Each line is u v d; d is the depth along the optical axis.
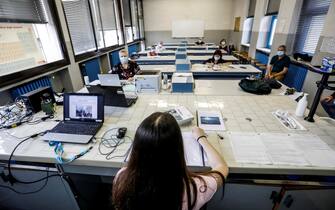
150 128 0.54
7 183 1.24
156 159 0.54
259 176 1.05
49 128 1.33
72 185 1.20
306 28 3.79
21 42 2.37
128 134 1.22
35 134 1.23
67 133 1.19
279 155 0.99
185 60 3.22
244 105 1.63
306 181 1.00
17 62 2.30
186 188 0.60
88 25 4.09
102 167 1.08
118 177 0.64
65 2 3.30
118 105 1.61
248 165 0.93
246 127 1.27
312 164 0.93
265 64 5.20
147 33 9.25
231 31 8.73
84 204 1.38
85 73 3.63
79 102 1.30
